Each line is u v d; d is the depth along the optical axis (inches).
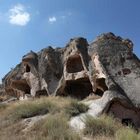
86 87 864.3
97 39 796.0
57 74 896.9
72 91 871.7
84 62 800.3
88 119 558.6
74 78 831.7
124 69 713.6
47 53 912.9
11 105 817.5
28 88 1039.6
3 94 1146.0
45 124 534.3
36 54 977.5
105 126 532.7
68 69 860.6
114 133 504.7
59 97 803.4
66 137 460.1
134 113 642.2
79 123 571.8
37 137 467.2
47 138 458.9
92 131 518.3
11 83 1043.9
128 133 470.9
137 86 675.4
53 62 904.3
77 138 468.4
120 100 636.7
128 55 737.0
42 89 894.4
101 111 621.6
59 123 538.0
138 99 653.3
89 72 773.9
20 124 595.8
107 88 740.0
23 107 699.4
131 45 783.1
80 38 841.5
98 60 738.8
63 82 852.6
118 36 805.2
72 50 842.8
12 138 476.4
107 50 752.3
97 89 773.3
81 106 663.8
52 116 588.1
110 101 632.4
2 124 613.0
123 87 678.5
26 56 970.1
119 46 759.1
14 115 661.9
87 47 831.7
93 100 724.7
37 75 927.7
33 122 592.4
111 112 631.2
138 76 693.9
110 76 697.0
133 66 714.8
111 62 729.6
